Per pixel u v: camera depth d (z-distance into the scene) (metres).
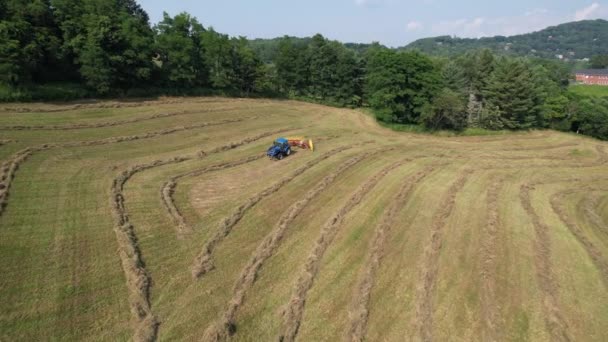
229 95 66.06
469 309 17.06
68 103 42.91
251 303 16.19
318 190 28.92
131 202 23.88
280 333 14.73
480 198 30.28
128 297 15.80
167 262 18.42
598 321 17.27
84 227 20.30
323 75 75.19
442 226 24.77
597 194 35.19
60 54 44.28
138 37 51.19
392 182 32.12
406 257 20.78
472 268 20.30
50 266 16.91
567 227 26.66
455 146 49.38
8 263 16.58
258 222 23.34
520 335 15.82
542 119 65.94
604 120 66.19
